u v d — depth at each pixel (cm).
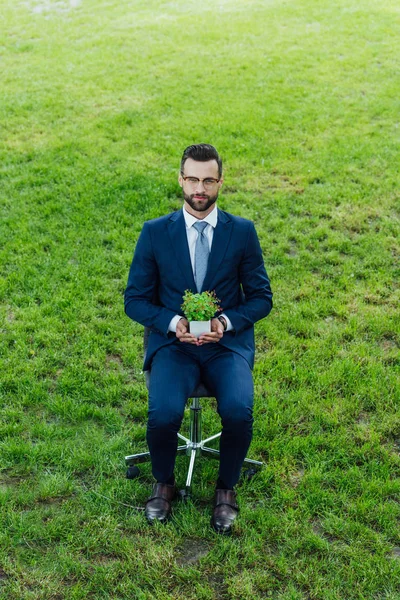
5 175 703
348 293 516
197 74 1021
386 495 342
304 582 296
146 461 359
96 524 323
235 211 633
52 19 1366
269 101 912
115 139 798
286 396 411
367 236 592
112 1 1505
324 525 325
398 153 754
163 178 691
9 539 314
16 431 382
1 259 550
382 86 970
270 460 364
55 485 343
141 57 1109
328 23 1291
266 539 318
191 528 321
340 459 364
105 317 489
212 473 355
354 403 403
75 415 394
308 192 672
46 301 502
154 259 342
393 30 1238
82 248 571
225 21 1319
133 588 293
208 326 321
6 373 427
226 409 313
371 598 289
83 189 668
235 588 292
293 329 476
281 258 560
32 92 952
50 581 296
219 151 761
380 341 467
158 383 321
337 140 793
